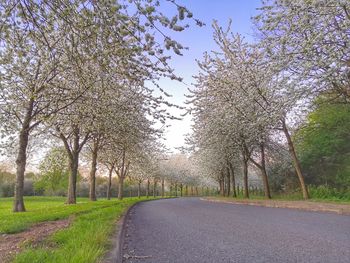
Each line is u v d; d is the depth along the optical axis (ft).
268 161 126.31
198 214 48.03
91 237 19.85
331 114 88.74
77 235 21.63
